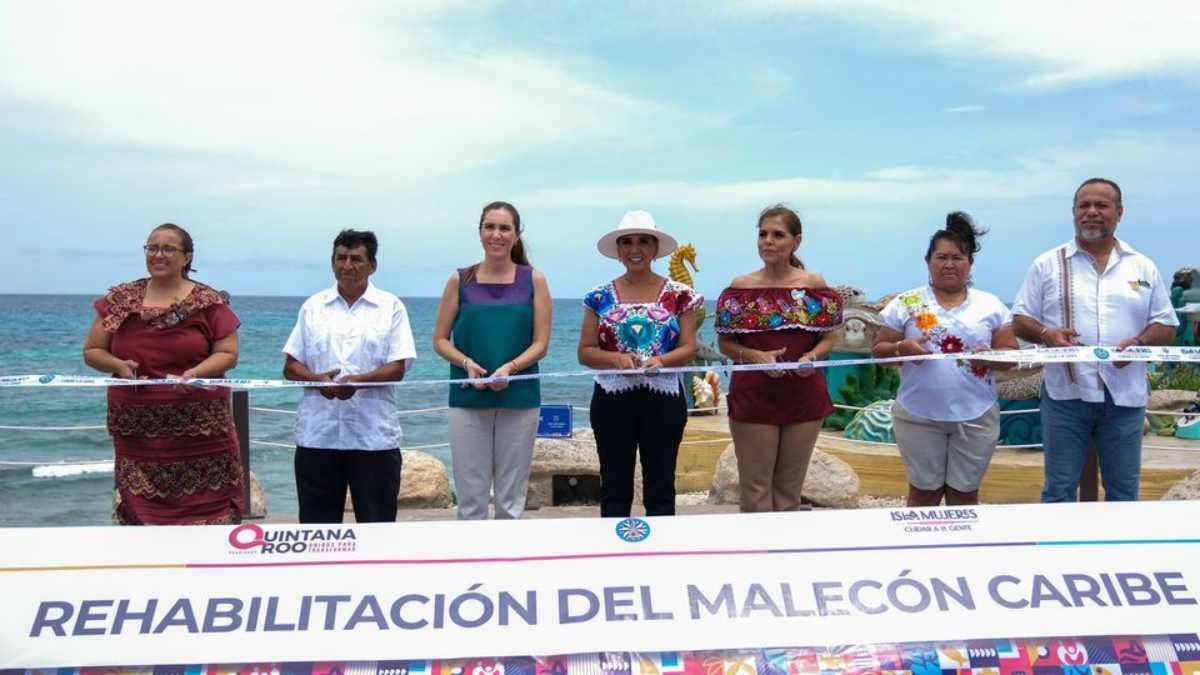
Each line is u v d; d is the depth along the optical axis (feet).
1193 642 10.94
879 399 37.47
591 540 11.87
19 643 10.66
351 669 10.64
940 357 15.35
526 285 16.40
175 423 14.69
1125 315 15.96
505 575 11.48
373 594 11.23
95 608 10.98
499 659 10.76
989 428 16.21
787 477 16.56
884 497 30.27
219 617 10.96
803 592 11.37
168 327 14.80
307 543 11.73
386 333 15.75
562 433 23.80
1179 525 11.96
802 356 16.17
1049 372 16.33
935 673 10.73
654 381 15.96
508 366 15.70
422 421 70.90
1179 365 48.19
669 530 11.98
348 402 15.42
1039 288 16.66
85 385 14.23
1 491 40.45
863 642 10.95
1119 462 15.99
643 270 16.46
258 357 145.79
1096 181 15.94
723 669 10.75
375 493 15.60
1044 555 11.68
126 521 14.85
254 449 51.60
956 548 11.77
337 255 15.76
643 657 10.84
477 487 16.14
